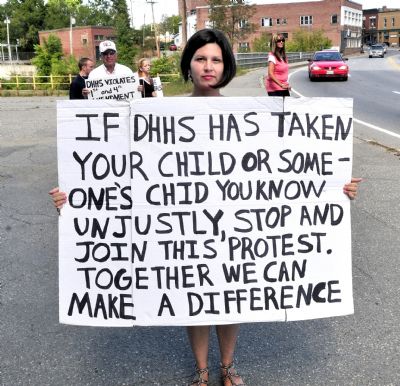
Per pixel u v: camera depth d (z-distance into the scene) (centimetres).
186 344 339
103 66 756
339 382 296
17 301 399
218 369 309
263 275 279
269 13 8088
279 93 962
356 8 8919
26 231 553
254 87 2308
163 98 267
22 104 2177
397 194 657
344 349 329
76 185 272
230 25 4697
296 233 279
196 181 272
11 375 308
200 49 266
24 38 9175
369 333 346
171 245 275
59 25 9244
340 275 284
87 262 276
